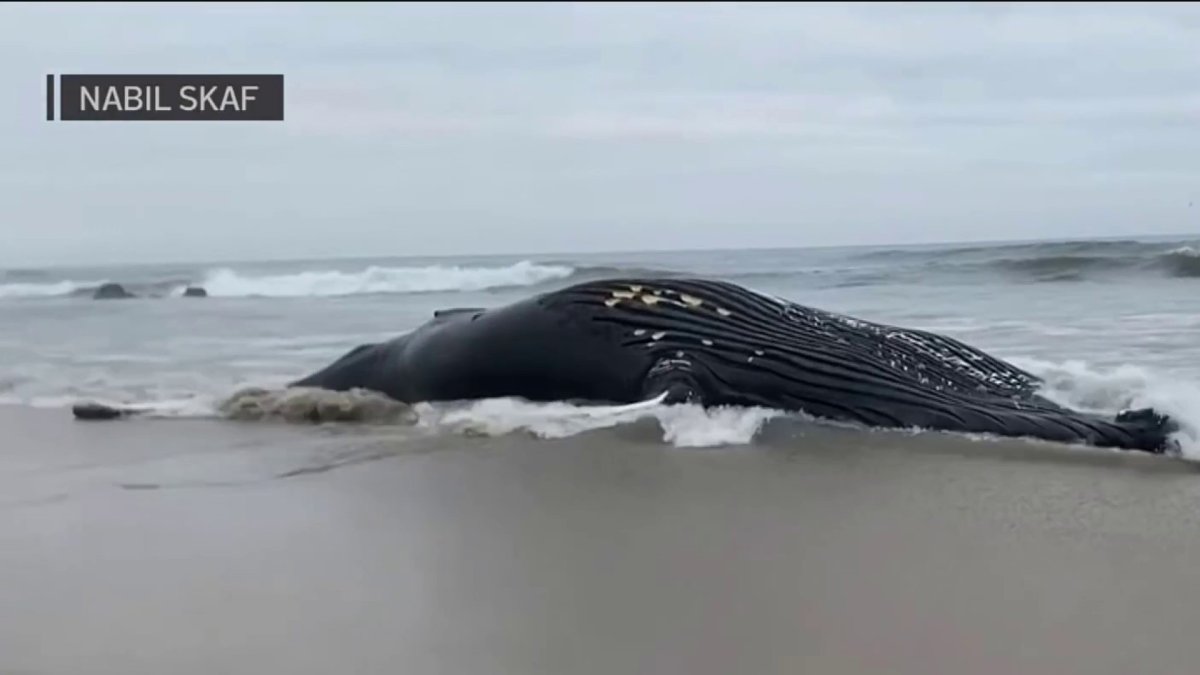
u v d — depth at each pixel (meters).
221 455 7.46
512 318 9.32
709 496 6.21
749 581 4.64
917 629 4.11
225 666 3.78
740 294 9.12
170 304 21.36
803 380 8.56
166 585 4.61
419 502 6.07
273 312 19.38
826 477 6.70
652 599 4.42
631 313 9.04
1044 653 3.89
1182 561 4.93
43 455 7.51
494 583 4.62
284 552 5.08
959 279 21.06
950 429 8.13
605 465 7.04
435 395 9.49
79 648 3.94
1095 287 18.00
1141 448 7.46
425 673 3.70
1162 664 3.79
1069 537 5.34
